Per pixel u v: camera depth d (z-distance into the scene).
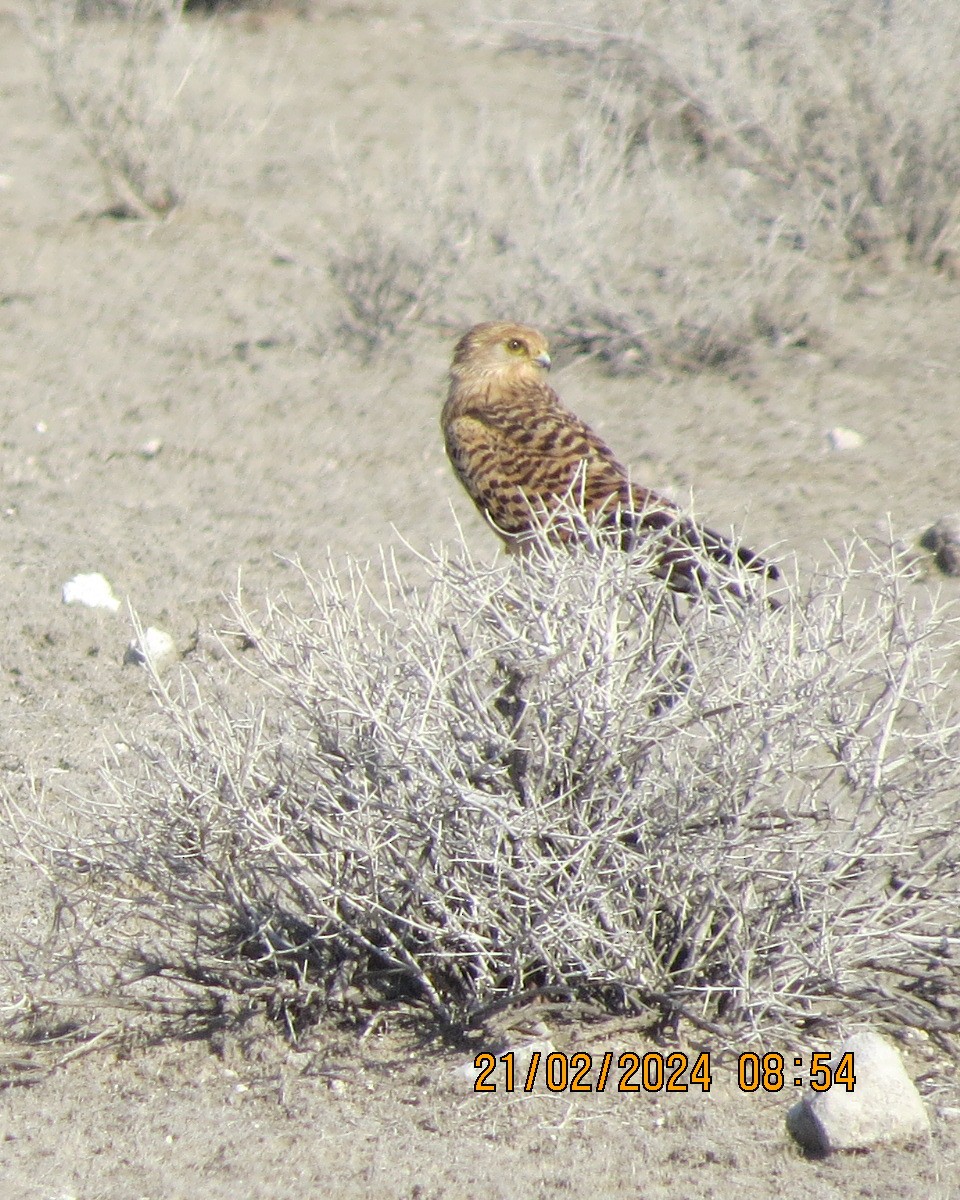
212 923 14.84
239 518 25.80
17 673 21.25
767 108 37.25
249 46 55.22
